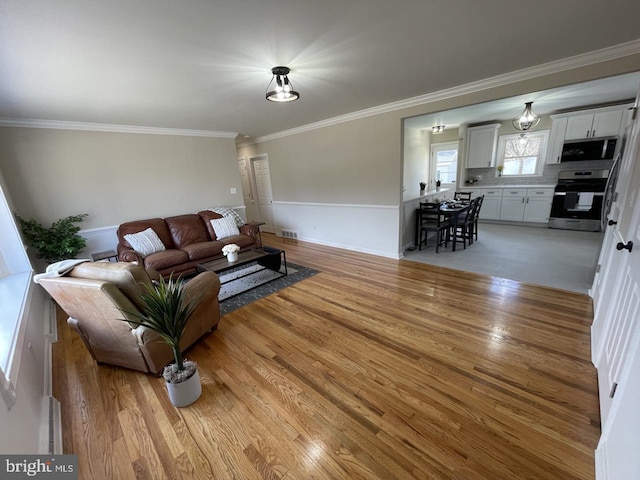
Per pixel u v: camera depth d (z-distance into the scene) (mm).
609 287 1929
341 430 1468
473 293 2922
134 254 3373
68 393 1805
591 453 1278
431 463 1276
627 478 905
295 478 1244
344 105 3686
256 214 7121
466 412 1532
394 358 2002
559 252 4078
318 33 1768
